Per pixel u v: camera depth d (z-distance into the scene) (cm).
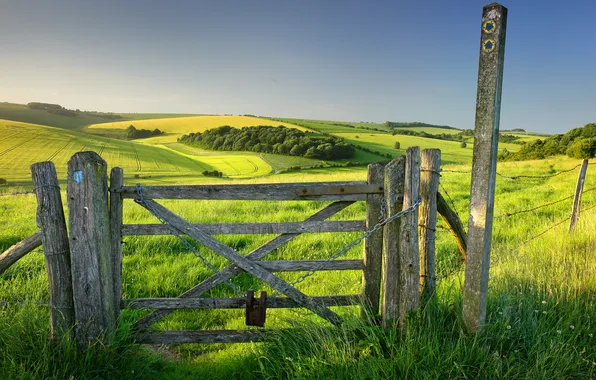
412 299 381
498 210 1103
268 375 355
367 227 404
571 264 538
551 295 439
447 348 342
